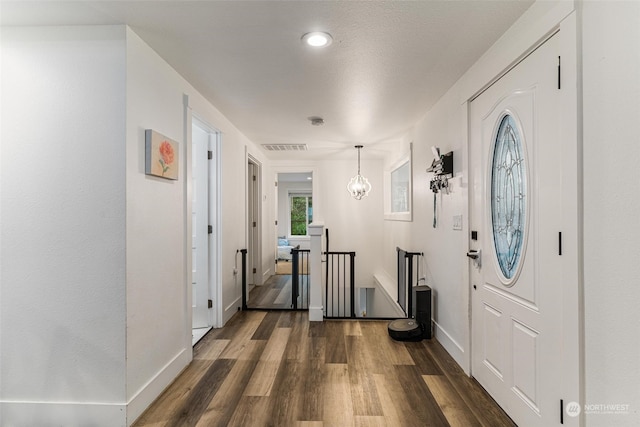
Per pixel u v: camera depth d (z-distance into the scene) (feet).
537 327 5.55
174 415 6.55
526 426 5.83
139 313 6.61
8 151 6.19
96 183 6.18
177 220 8.26
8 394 6.23
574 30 4.55
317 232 12.34
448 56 7.39
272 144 16.94
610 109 4.03
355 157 20.99
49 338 6.20
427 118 11.56
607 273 4.10
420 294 10.64
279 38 6.64
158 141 7.14
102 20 6.03
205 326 11.61
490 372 7.16
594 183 4.29
